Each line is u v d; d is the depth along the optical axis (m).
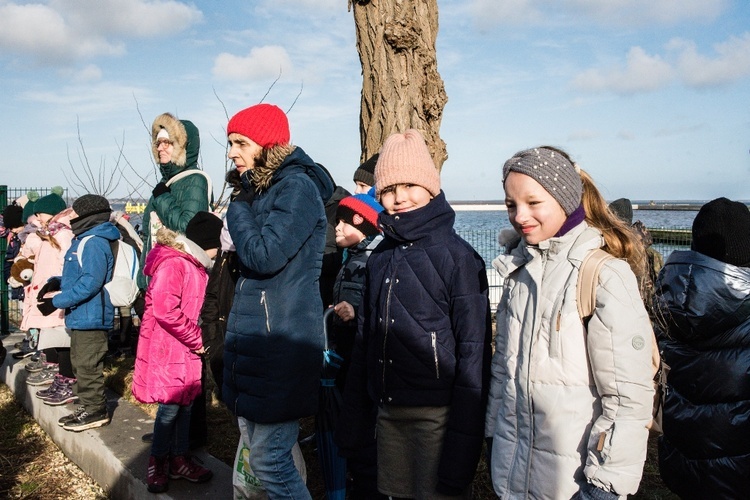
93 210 4.48
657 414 2.08
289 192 2.53
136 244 6.39
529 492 2.03
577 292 1.96
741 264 2.54
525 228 2.07
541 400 2.00
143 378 3.44
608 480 1.81
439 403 2.33
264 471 2.56
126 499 3.79
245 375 2.55
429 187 2.38
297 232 2.47
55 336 5.12
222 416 4.82
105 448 4.10
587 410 1.95
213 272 3.41
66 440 4.75
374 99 5.22
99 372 4.52
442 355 2.31
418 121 5.20
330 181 2.87
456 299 2.29
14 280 6.28
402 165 2.37
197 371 3.54
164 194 4.86
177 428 3.55
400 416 2.40
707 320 2.52
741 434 2.53
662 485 3.61
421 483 2.38
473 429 2.22
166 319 3.31
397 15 5.09
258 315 2.54
